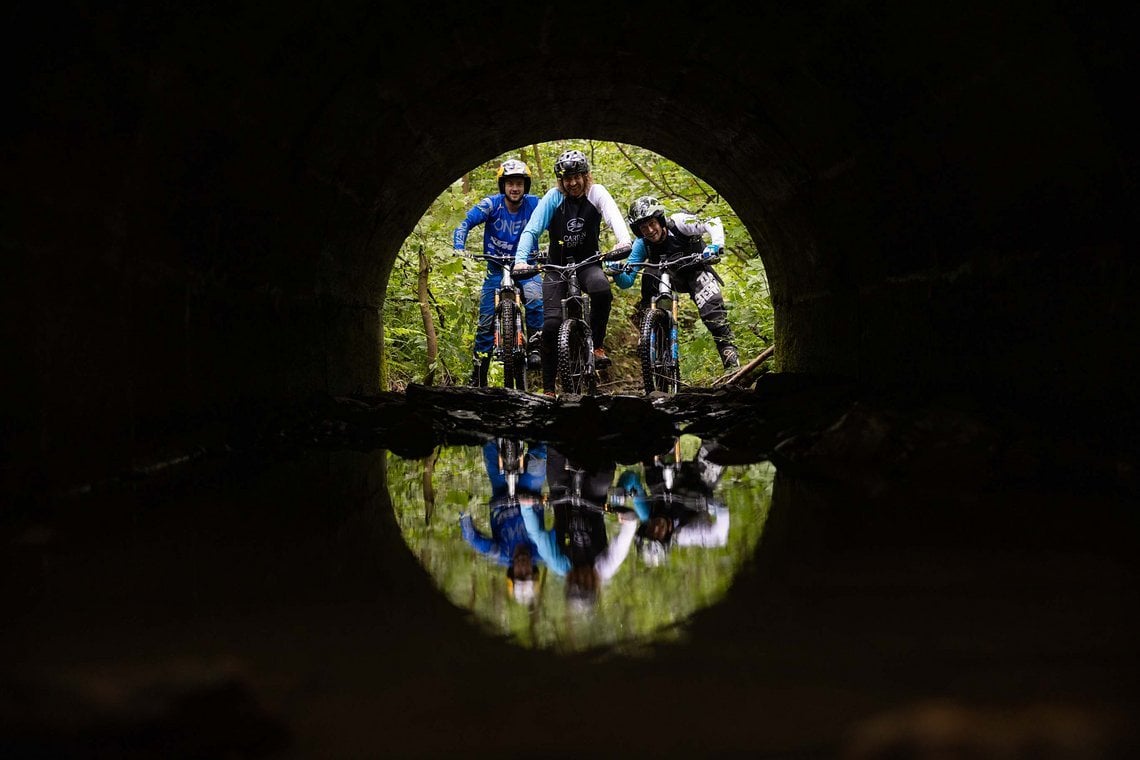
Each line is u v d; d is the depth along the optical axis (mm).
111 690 1327
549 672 1505
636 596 2002
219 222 4633
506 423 6836
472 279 13031
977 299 4359
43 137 2975
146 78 3488
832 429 4242
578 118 8375
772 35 5133
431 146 7414
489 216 9633
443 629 1766
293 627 1794
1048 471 3344
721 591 2027
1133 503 2875
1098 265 3361
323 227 6414
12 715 1234
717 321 9203
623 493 3686
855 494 3291
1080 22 2949
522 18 5652
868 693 1380
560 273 8570
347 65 5109
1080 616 1759
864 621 1758
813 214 6727
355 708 1364
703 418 6488
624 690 1419
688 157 8594
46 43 2822
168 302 4156
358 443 5684
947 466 3531
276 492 3623
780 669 1499
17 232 2893
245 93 4336
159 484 3678
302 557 2480
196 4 3500
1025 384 3902
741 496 3443
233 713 1305
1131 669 1463
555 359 8867
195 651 1638
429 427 6074
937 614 1794
